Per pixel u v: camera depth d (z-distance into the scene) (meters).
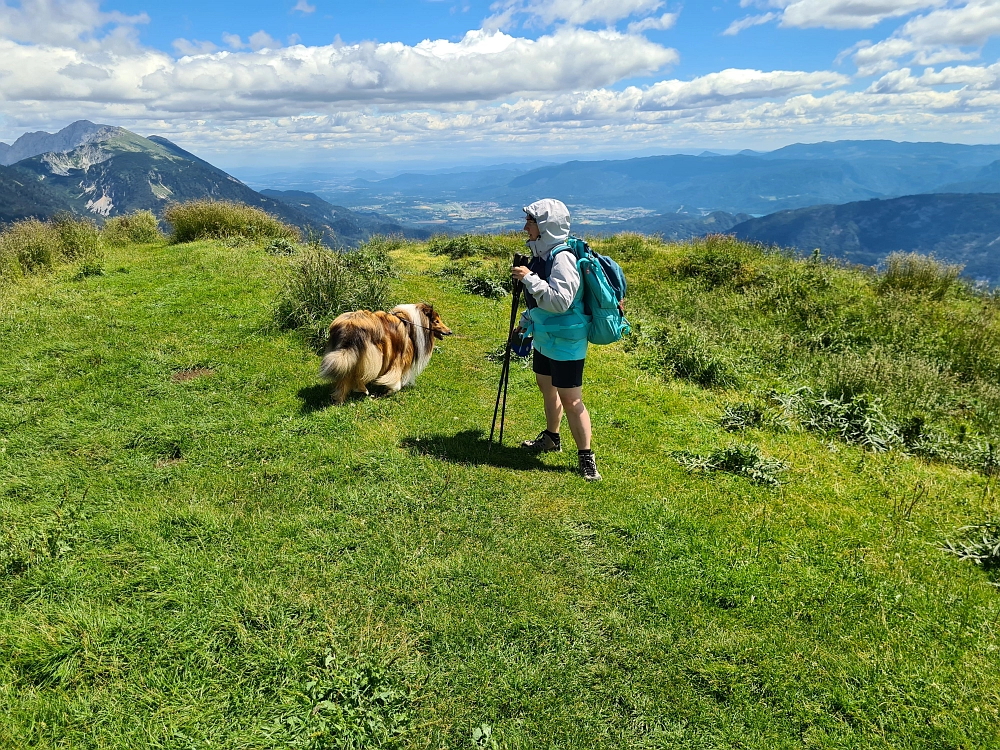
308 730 2.50
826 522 4.52
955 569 4.00
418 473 4.76
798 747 2.63
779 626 3.33
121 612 3.07
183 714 2.55
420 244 19.53
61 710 2.51
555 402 5.21
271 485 4.48
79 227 13.99
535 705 2.75
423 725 2.60
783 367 9.20
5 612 3.02
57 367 6.49
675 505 4.61
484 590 3.48
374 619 3.19
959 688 2.93
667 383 7.95
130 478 4.47
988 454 6.17
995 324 11.62
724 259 15.31
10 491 4.19
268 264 12.09
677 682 2.94
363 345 6.06
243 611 3.14
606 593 3.54
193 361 6.91
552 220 4.41
